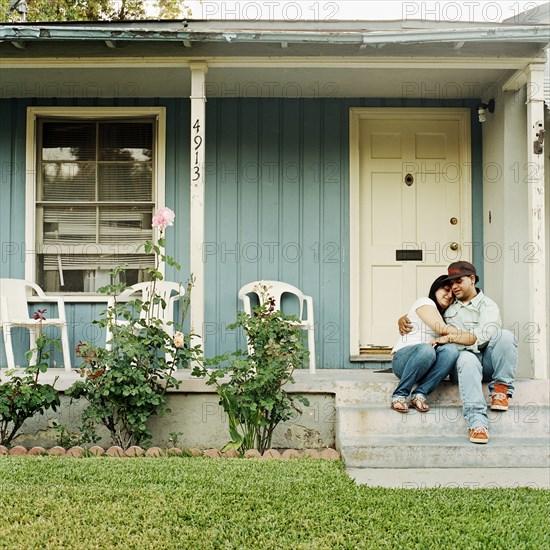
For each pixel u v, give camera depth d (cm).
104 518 380
